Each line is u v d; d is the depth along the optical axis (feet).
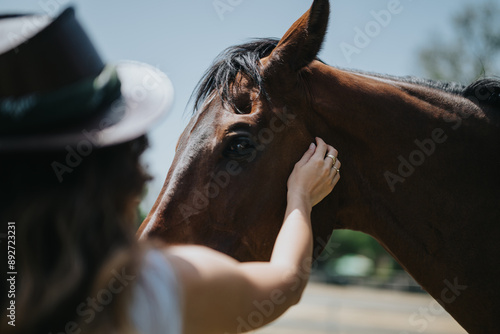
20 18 3.10
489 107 6.56
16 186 2.65
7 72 2.68
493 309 6.03
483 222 6.12
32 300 2.49
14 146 2.54
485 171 6.21
